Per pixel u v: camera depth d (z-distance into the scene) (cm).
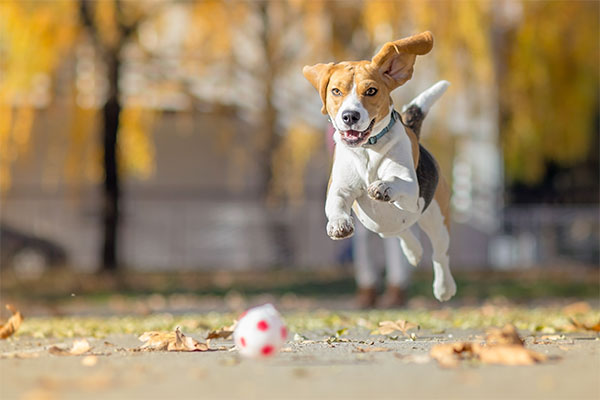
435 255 564
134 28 1602
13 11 1492
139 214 2208
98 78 1630
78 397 330
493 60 1727
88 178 1786
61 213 2156
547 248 2147
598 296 1451
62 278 1623
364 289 1045
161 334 553
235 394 336
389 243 1040
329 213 482
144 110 1720
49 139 1953
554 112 1862
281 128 1855
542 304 1252
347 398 328
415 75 1587
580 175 2430
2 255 2050
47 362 452
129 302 1312
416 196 475
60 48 1530
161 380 373
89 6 1531
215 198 2225
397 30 1478
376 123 474
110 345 562
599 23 1803
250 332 433
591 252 2125
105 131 1633
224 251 2203
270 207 2033
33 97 1605
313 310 1109
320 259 2169
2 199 2128
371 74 474
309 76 493
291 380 371
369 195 461
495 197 2156
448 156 1702
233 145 1973
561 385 355
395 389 347
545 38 1781
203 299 1379
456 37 1498
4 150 1555
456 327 725
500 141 1919
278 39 1755
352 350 497
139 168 1836
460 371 398
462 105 1691
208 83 1741
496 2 1745
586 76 1875
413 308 1100
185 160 2233
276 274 1748
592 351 481
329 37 1636
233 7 1658
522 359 421
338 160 495
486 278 1655
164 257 2206
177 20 1669
